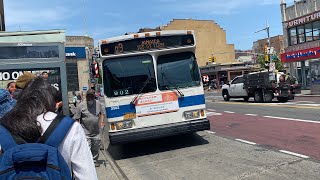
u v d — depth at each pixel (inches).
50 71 335.6
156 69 401.1
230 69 3287.4
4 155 81.3
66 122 89.0
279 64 2497.5
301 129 482.6
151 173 324.5
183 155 386.3
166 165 349.1
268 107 814.5
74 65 1603.1
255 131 506.6
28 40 334.6
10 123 86.3
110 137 387.9
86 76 2118.6
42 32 339.6
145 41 399.9
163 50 401.4
